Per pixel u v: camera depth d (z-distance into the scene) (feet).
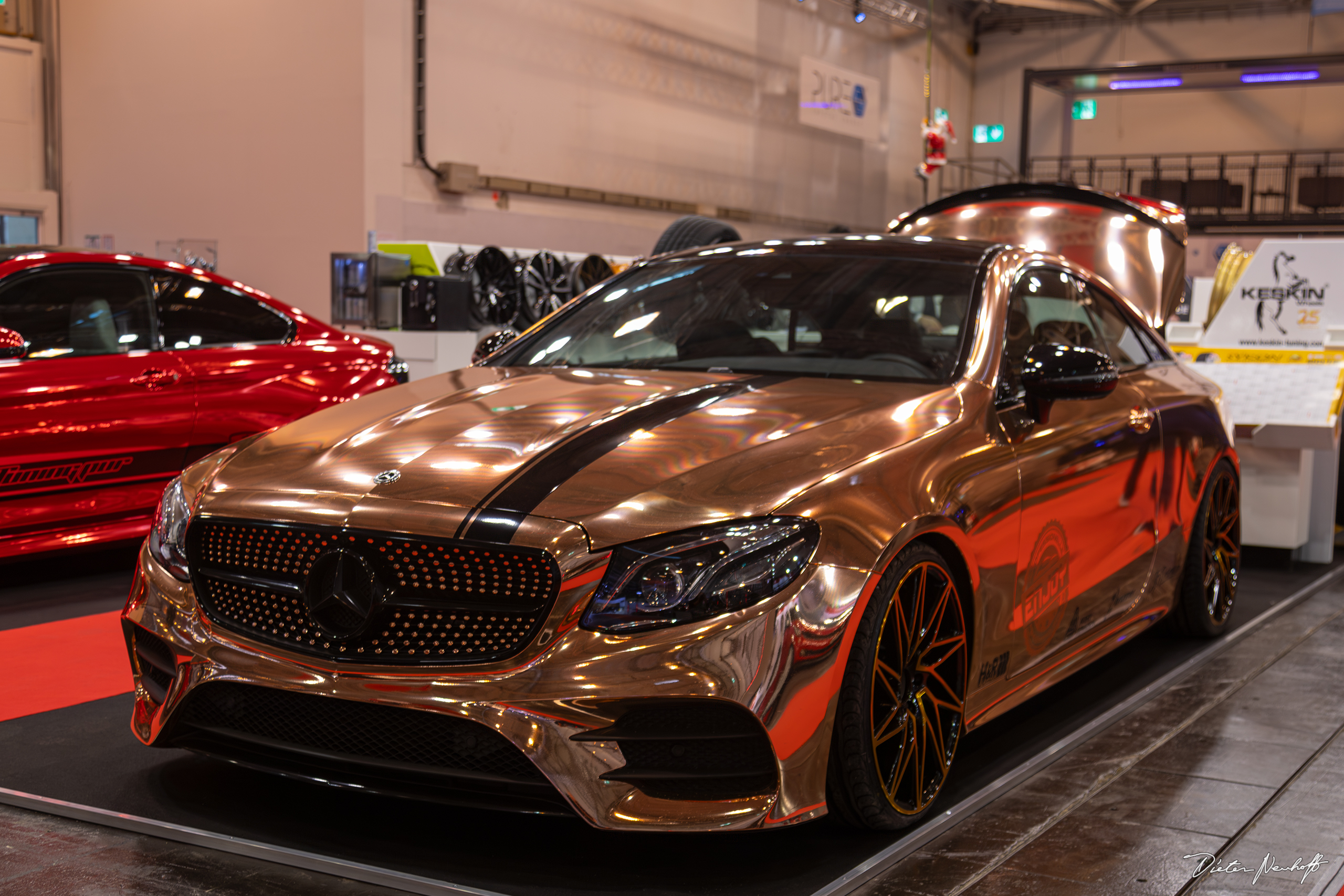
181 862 6.73
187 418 14.96
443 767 6.45
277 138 38.55
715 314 9.68
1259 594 15.23
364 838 7.04
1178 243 16.67
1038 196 17.58
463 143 40.98
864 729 6.75
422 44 39.09
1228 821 7.51
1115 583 10.10
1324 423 16.34
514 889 6.39
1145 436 10.54
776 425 7.41
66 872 6.56
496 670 6.24
